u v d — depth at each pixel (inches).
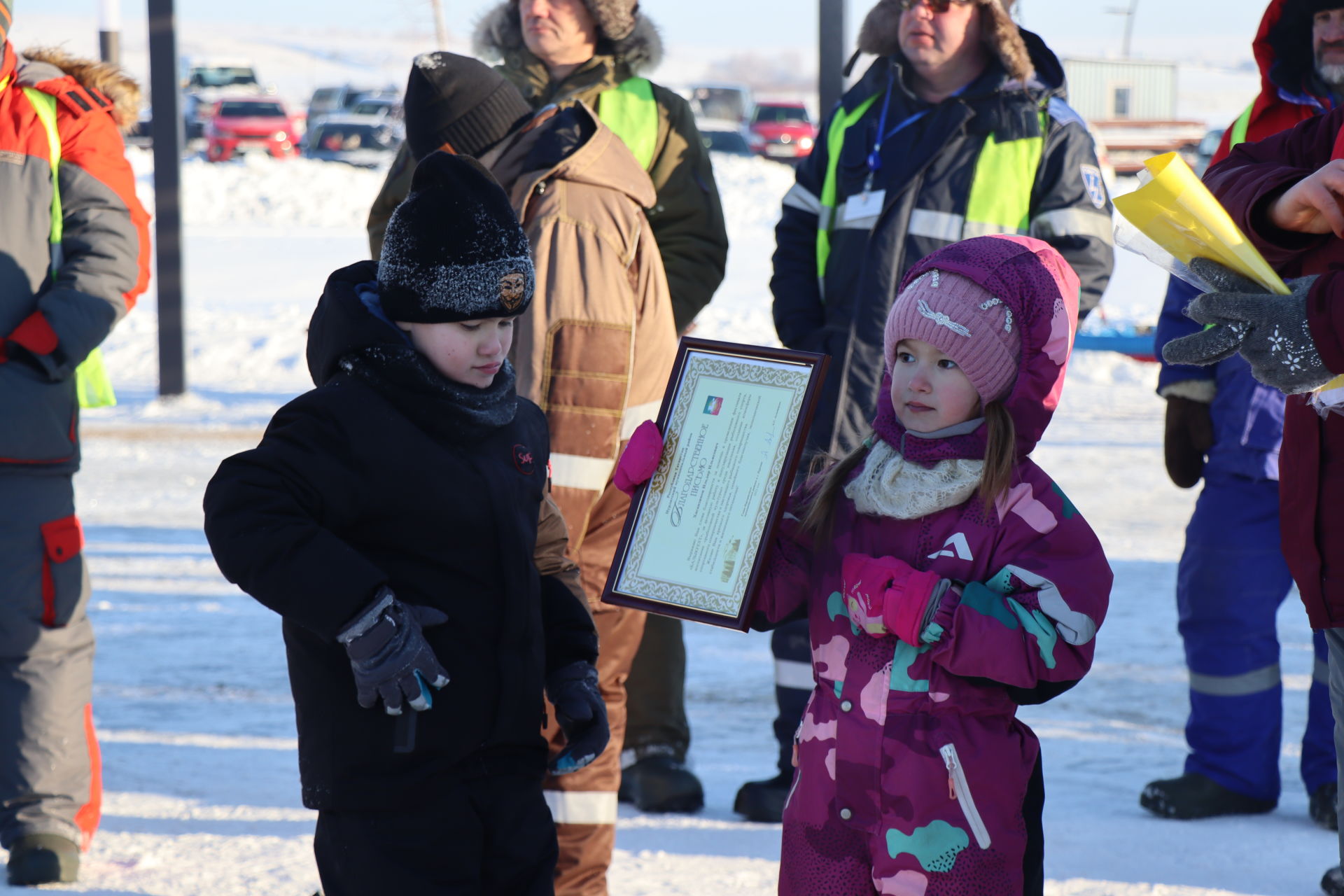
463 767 98.5
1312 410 112.4
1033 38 175.8
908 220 171.5
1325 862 155.9
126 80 161.0
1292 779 193.0
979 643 97.0
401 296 98.6
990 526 101.7
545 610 108.7
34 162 148.2
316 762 98.1
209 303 735.7
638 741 183.5
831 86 316.8
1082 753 204.2
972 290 102.6
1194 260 105.1
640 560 107.4
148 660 253.8
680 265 175.5
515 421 106.0
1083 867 154.1
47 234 149.3
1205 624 175.2
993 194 170.2
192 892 144.6
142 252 156.3
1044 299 103.0
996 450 100.7
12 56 149.7
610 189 143.7
